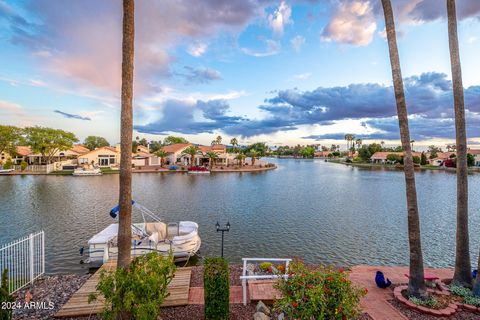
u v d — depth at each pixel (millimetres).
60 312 6535
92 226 18984
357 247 15367
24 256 12859
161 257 5992
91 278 8609
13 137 59219
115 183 41312
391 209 25453
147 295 5332
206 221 20844
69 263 12766
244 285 7051
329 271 5621
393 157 101000
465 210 7914
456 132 8008
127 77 6320
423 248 15430
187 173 59344
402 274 9164
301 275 5371
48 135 60719
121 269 5594
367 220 21375
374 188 40156
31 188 35969
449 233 18203
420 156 101062
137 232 13625
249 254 14234
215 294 6016
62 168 58812
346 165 104938
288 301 5172
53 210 23688
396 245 15742
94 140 124062
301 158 197500
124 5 6324
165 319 6309
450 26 7938
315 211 24438
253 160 82750
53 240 15984
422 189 38938
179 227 15047
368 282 8555
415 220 7312
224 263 6465
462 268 7914
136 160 77812
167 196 31250
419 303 6953
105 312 5383
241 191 35875
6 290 5273
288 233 17844
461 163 7934
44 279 8812
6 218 21047
